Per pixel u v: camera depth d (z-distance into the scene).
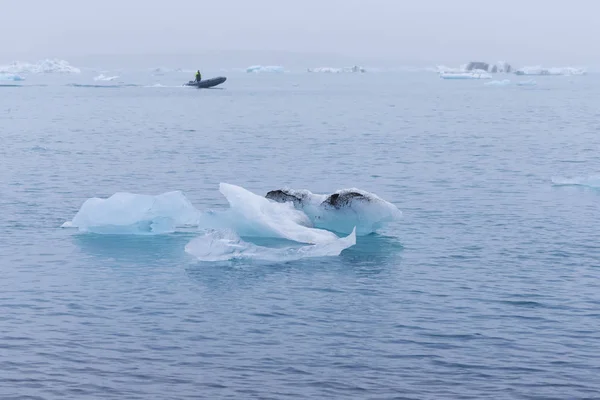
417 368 12.05
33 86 141.62
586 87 155.88
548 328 13.74
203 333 13.50
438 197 26.66
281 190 21.81
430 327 13.80
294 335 13.44
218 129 54.84
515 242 20.02
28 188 28.33
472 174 32.25
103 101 92.44
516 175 31.92
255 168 34.09
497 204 25.23
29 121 61.78
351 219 20.92
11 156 38.03
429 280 16.69
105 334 13.41
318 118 66.50
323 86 159.88
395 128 56.12
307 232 20.25
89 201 21.27
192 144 44.22
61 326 13.78
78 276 16.91
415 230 21.52
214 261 18.16
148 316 14.35
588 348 12.83
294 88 145.12
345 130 54.25
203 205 25.34
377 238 20.61
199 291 15.88
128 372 11.85
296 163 35.81
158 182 30.05
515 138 48.47
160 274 17.11
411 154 39.44
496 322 14.05
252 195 20.84
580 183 29.03
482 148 42.41
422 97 110.06
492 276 16.95
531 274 17.09
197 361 12.28
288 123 60.59
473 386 11.42
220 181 30.42
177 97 102.75
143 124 59.22
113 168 33.88
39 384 11.40
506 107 85.00
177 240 20.25
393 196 26.97
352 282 16.53
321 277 16.92
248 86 155.12
